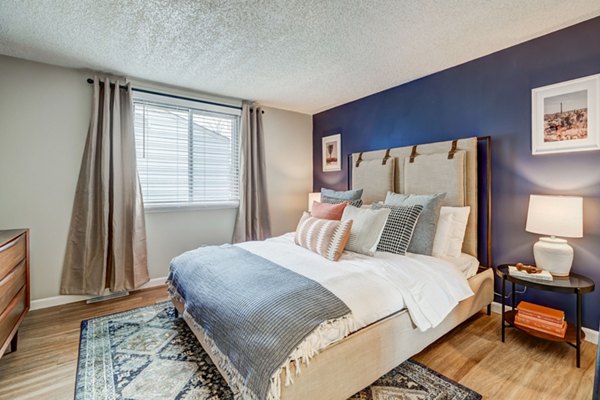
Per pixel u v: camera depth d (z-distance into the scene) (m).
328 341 1.29
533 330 1.96
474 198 2.52
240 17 1.94
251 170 3.79
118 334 2.14
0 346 1.62
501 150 2.46
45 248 2.66
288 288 1.49
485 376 1.66
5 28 2.05
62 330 2.21
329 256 2.06
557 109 2.15
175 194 3.37
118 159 2.85
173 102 3.28
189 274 1.98
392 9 1.85
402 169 3.04
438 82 2.88
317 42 2.28
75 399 1.50
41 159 2.63
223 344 1.38
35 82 2.60
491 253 2.54
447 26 2.06
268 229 3.97
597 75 1.97
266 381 1.11
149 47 2.35
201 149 3.55
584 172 2.05
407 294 1.66
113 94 2.89
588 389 1.55
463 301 2.08
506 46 2.38
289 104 4.00
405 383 1.59
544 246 2.02
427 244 2.26
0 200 2.49
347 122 3.94
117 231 2.84
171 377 1.66
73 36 2.17
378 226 2.21
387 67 2.77
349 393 1.38
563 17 1.96
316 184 4.51
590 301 2.05
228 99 3.68
